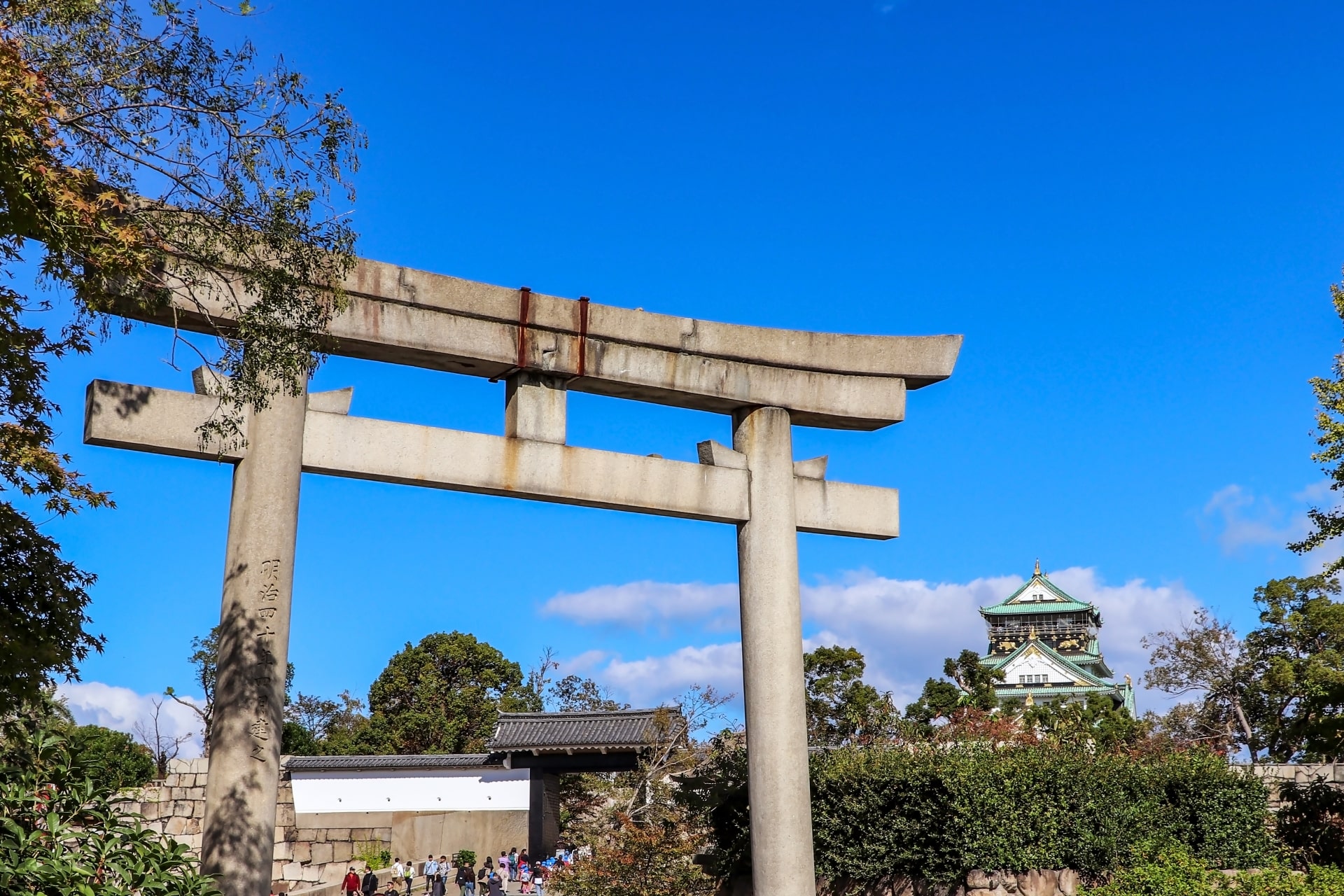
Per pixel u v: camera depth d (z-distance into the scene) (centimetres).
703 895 1900
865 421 1462
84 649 1084
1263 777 1769
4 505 1029
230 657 1052
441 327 1219
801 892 1274
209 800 1029
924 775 1475
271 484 1091
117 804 828
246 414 1101
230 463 1109
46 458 1075
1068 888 1414
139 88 936
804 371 1425
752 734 1318
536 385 1274
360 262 1180
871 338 1462
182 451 1073
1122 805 1512
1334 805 1555
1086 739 2230
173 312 1070
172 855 778
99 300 977
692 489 1329
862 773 1556
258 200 990
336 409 1160
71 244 898
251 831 1024
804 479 1417
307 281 1038
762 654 1331
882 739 2609
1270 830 1641
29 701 1021
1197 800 1582
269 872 1035
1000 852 1385
